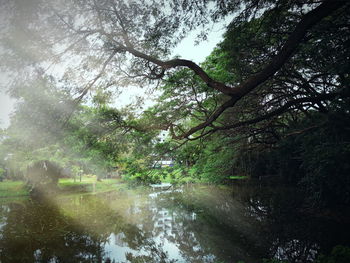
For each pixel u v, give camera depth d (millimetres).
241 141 15406
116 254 9633
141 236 11875
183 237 11414
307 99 7105
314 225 11188
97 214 16344
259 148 18344
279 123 14484
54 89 6309
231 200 19812
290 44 4555
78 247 10555
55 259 9383
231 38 8242
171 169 10945
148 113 10484
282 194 19891
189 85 10391
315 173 11203
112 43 6535
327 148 9000
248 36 8516
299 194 18875
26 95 5820
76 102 6785
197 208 17438
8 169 29406
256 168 31141
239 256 8750
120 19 6258
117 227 13359
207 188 27062
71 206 19109
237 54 9289
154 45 7152
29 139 6750
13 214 16438
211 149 15078
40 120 6363
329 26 6805
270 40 9625
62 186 26844
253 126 13430
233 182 28953
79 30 5938
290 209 14602
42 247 10516
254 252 9023
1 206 19000
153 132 10164
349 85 6691
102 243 10953
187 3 6180
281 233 10711
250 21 7129
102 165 18703
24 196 22984
